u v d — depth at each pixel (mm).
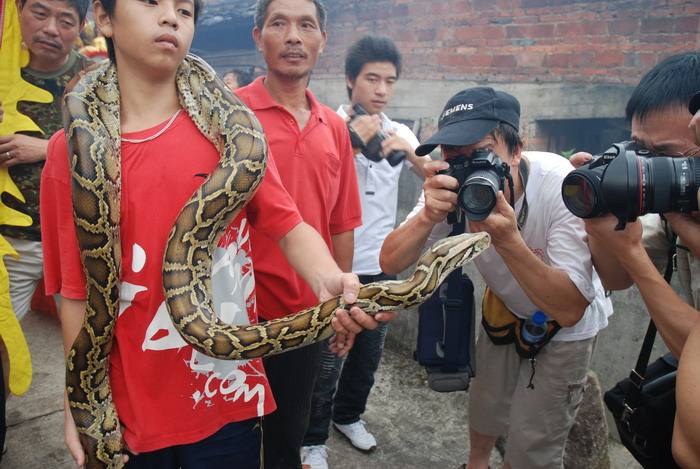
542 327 3260
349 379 4348
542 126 9219
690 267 2400
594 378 4289
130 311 2221
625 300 4566
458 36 9711
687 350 1915
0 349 3174
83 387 2248
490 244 3143
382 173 4574
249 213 2529
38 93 4035
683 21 7754
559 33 8727
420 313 3393
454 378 3309
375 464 4250
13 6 3857
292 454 3391
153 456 2320
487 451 3895
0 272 3398
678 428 1895
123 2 2072
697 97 1986
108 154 2139
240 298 2459
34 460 4051
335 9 11141
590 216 2164
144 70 2184
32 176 3975
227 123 2375
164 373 2234
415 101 10344
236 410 2383
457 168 2844
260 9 3492
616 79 8391
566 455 4184
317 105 3625
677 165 1937
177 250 2211
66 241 2232
